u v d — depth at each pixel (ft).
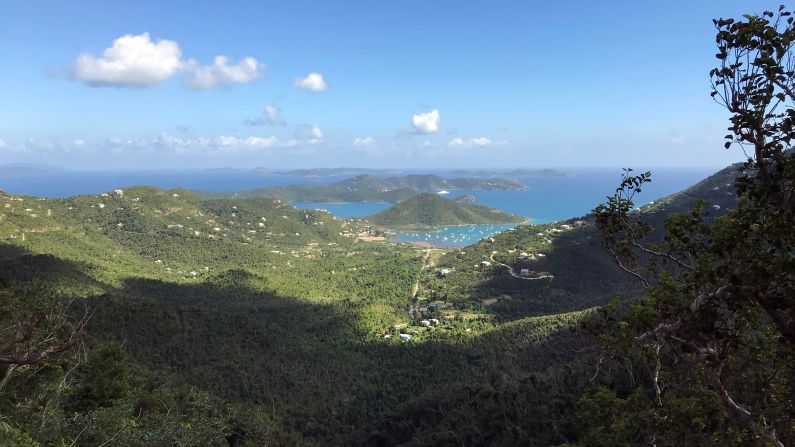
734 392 42.47
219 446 96.84
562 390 144.25
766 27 28.89
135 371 156.04
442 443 155.63
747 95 30.19
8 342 43.01
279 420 176.96
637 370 108.27
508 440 138.31
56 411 67.62
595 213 39.34
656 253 37.14
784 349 34.40
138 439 73.31
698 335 31.86
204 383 193.77
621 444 39.65
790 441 34.96
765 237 29.32
